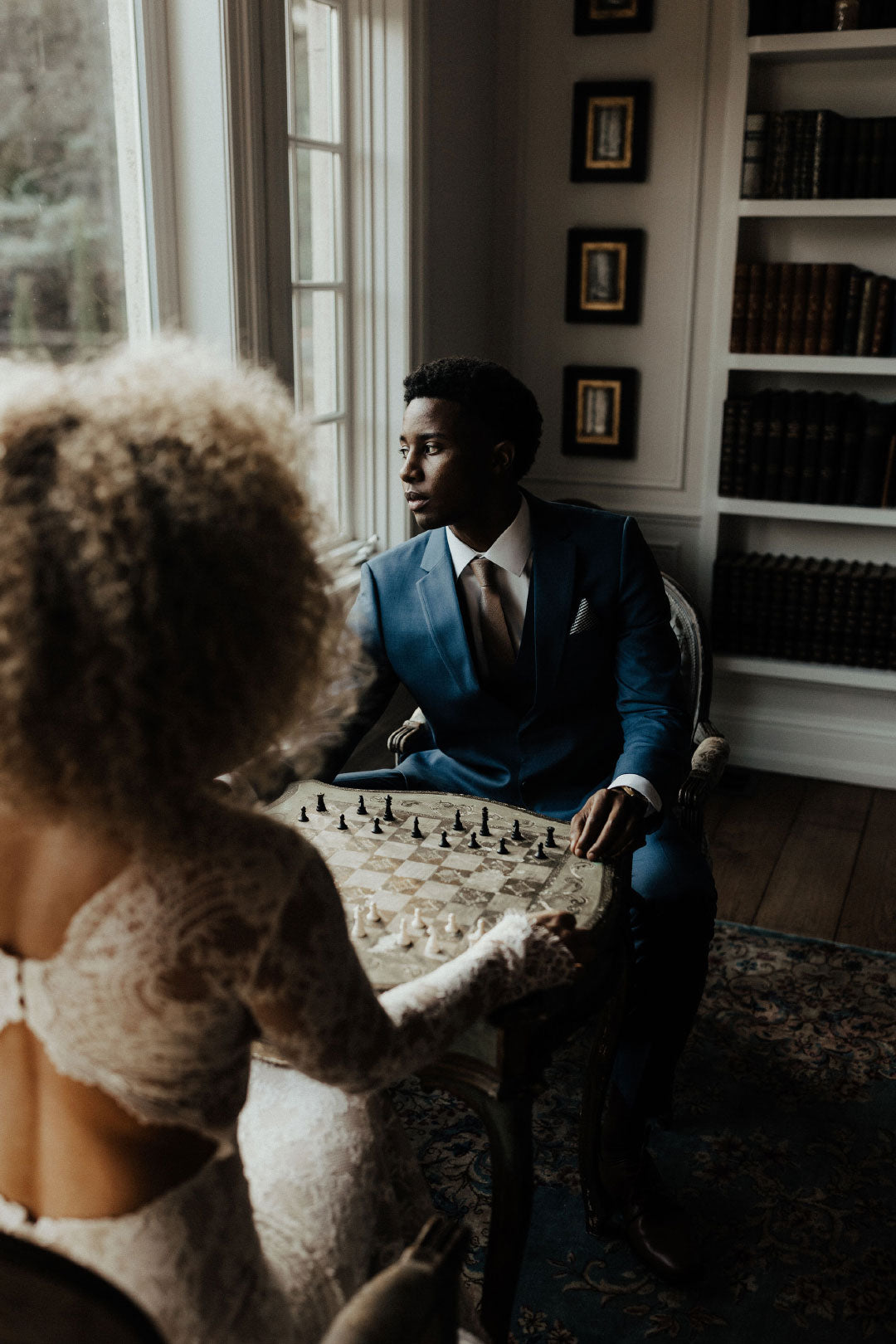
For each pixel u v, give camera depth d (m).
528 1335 1.79
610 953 1.61
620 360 4.07
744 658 4.00
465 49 3.61
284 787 1.96
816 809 3.88
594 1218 1.99
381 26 3.16
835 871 3.42
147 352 0.95
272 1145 1.26
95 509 0.76
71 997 0.87
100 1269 0.93
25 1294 0.76
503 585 2.23
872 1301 1.86
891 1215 2.05
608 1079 1.86
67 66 2.27
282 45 2.60
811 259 3.79
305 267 3.16
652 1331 1.80
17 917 0.88
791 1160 2.19
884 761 4.06
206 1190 0.96
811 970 2.85
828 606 3.86
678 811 2.28
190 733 0.81
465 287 3.88
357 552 3.46
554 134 3.93
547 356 4.16
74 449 0.78
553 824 1.86
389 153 3.26
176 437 0.82
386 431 3.50
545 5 3.82
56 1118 0.92
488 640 2.25
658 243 3.91
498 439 2.09
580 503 3.68
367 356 3.45
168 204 2.52
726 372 3.82
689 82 3.73
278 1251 1.13
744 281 3.70
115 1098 0.90
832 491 3.78
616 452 4.13
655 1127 2.28
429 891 1.62
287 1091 1.35
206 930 0.86
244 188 2.53
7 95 2.13
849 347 3.66
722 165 3.76
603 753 2.29
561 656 2.19
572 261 3.99
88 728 0.77
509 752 2.26
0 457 0.79
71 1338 0.76
